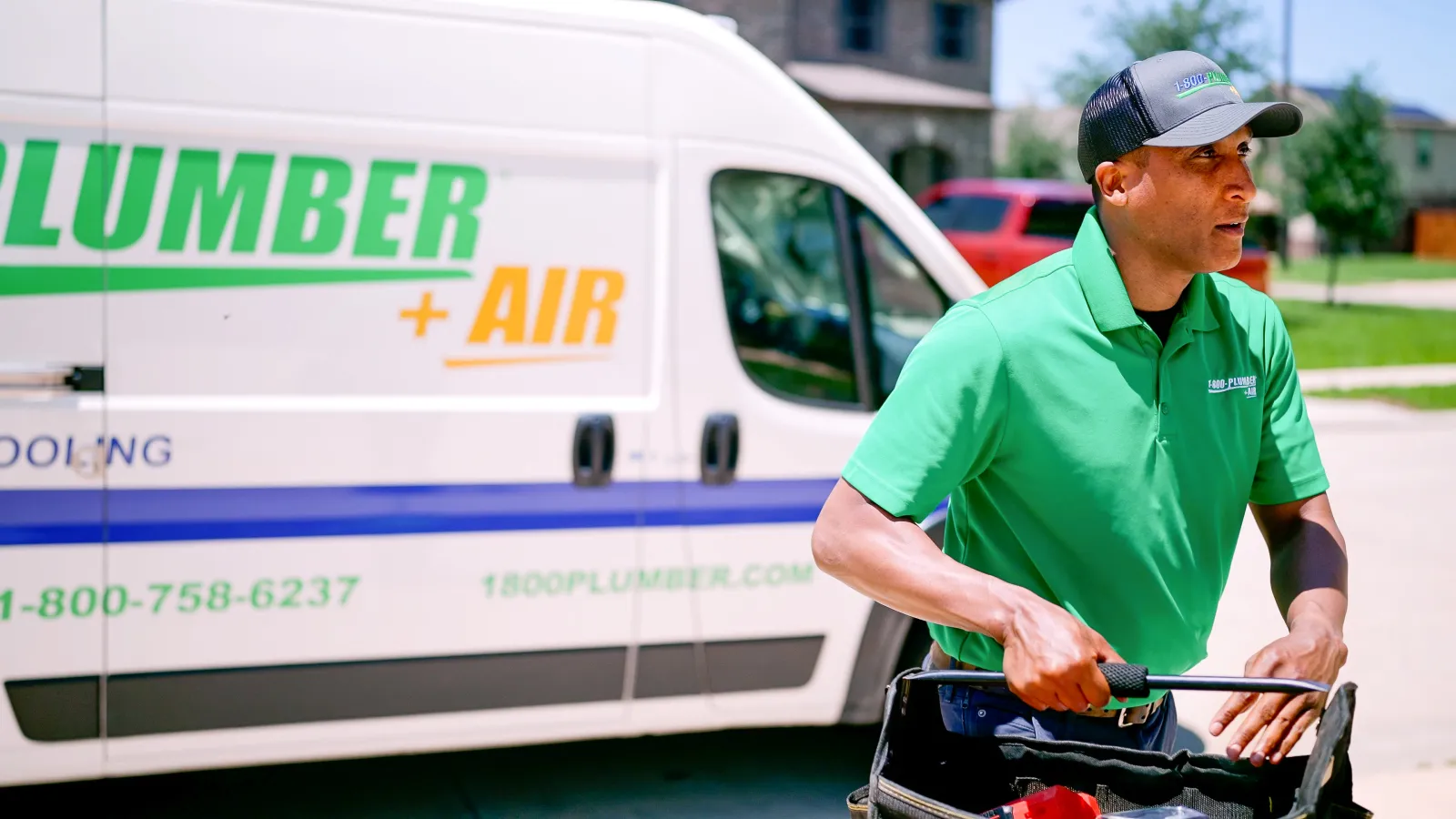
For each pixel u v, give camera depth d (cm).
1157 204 184
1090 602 195
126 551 325
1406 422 1124
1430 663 538
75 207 319
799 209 391
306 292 337
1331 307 2325
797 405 386
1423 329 1920
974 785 188
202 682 333
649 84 370
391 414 344
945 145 2725
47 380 318
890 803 169
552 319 359
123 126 322
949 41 2775
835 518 184
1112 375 187
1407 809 398
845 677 391
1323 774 156
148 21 324
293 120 334
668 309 370
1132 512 190
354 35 340
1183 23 2716
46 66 316
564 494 359
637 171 368
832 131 396
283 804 399
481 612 353
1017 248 1340
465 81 349
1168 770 181
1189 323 191
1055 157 3462
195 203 328
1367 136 2355
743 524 377
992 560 200
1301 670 180
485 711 358
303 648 339
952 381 183
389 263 344
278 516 336
